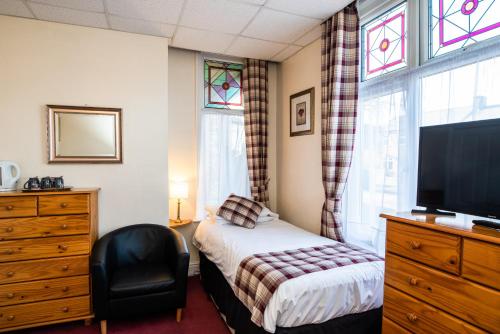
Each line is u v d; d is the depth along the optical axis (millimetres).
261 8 2438
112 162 2762
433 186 1500
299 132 3426
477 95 1677
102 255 2229
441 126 1472
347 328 1800
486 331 1084
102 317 2158
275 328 1636
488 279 1079
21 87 2520
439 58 1905
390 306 1518
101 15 2496
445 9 1942
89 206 2328
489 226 1218
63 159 2609
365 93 2521
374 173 2400
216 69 3701
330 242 2484
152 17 2549
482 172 1283
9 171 2301
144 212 2875
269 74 3934
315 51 3129
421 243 1345
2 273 2111
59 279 2242
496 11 1653
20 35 2514
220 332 2285
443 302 1241
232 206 3221
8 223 2119
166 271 2457
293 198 3600
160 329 2314
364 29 2621
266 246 2361
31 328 2283
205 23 2686
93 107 2695
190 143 3535
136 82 2852
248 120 3709
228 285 2359
